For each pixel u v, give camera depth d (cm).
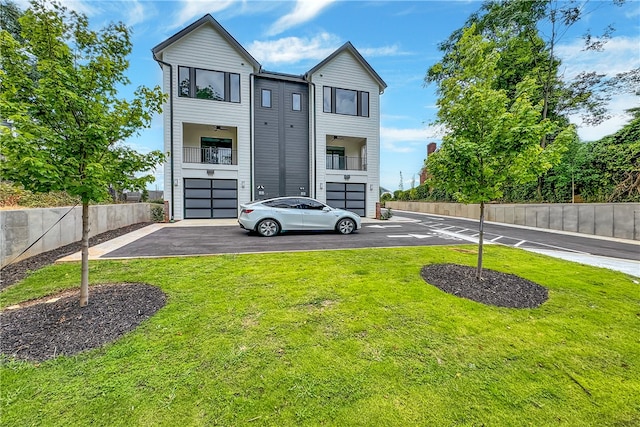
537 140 387
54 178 266
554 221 1341
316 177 1620
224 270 477
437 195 2503
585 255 715
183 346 249
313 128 1606
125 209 1105
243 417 175
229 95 1458
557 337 280
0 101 246
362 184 1755
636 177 1152
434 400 193
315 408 184
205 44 1405
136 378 206
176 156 1369
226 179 1482
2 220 494
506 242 915
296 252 633
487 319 316
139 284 401
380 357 240
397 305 347
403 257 595
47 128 269
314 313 321
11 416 171
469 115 426
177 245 717
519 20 1429
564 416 181
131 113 334
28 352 233
